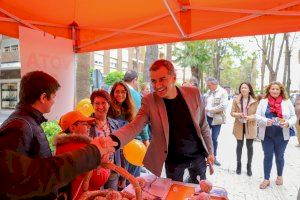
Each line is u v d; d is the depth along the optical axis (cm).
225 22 289
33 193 97
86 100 409
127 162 392
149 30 329
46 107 164
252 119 526
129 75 496
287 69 2061
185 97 249
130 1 290
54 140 182
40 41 306
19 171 96
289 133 467
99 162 119
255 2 269
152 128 252
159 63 229
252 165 635
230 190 471
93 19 340
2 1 286
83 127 240
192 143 257
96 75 792
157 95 249
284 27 268
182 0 291
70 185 163
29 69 295
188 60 1983
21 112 154
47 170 99
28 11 311
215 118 617
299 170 591
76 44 366
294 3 253
